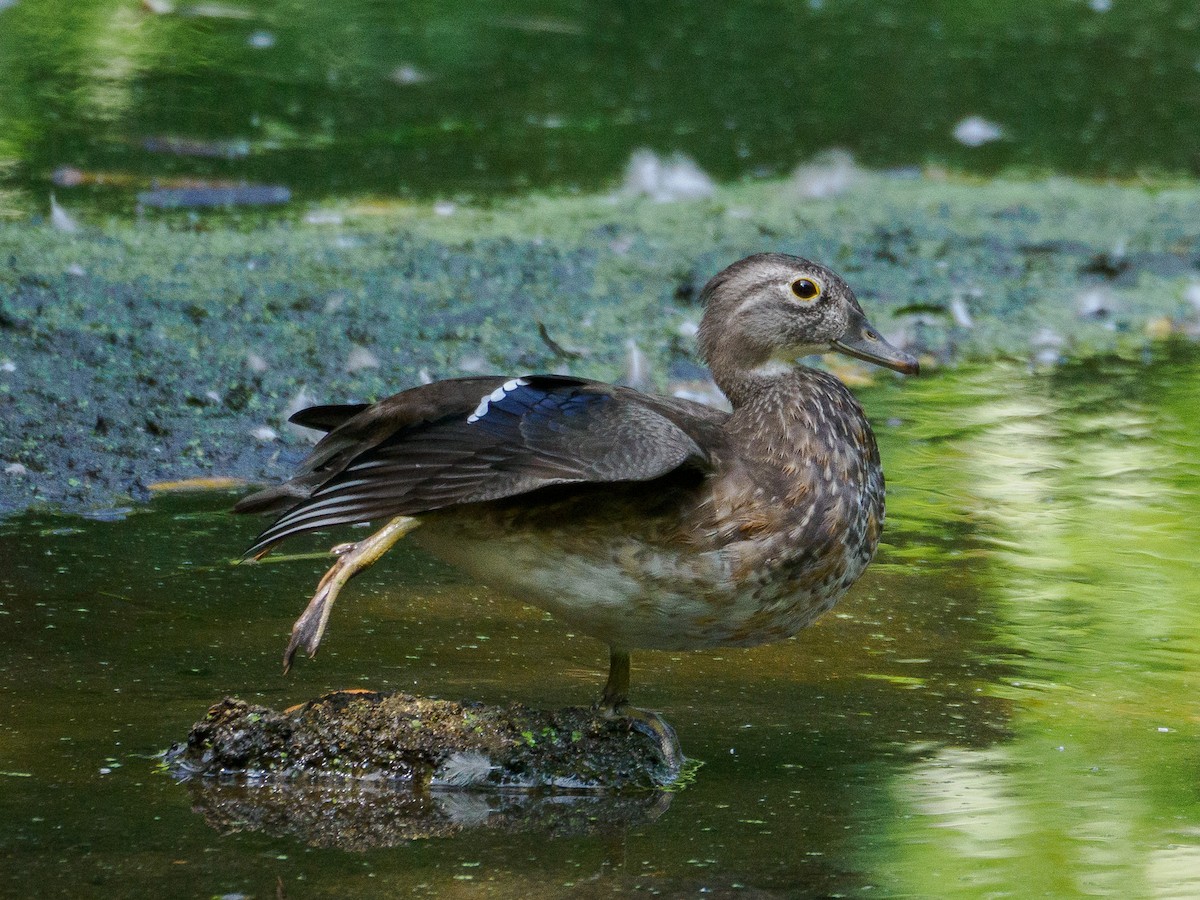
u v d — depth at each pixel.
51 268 14.46
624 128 21.52
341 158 19.47
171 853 6.52
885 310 15.43
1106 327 15.54
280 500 7.86
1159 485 11.77
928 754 7.75
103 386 12.27
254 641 8.84
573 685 8.45
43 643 8.69
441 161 19.62
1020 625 9.45
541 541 7.43
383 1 27.45
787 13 28.56
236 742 7.37
